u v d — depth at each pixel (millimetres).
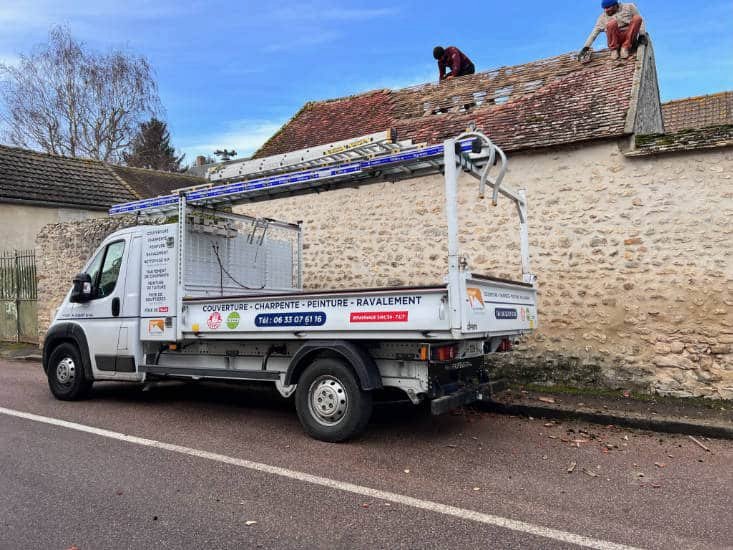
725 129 7430
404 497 4246
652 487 4547
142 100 31219
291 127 13477
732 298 7281
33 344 14508
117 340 7410
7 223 15852
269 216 11453
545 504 4145
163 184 22359
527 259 6918
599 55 10414
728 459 5355
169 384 9430
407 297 5188
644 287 7863
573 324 8367
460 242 9391
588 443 5852
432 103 11664
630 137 8016
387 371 5660
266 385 7008
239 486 4461
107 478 4637
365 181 6281
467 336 5082
